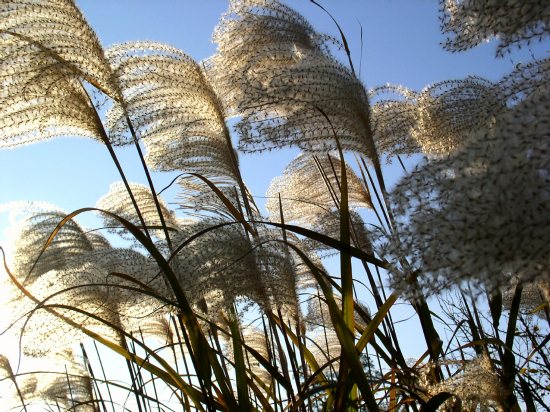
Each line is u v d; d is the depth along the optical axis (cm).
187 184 452
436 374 316
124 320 399
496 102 211
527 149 128
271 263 317
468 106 365
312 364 327
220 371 275
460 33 189
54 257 541
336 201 431
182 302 254
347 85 311
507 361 275
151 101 393
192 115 406
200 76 402
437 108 375
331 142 317
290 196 509
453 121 370
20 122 354
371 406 215
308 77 304
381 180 328
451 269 133
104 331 395
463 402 286
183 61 395
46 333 378
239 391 271
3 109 350
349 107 311
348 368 249
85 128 366
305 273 468
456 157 138
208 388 268
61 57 353
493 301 280
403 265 149
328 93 304
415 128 407
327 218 459
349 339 223
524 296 398
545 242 127
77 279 374
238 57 400
